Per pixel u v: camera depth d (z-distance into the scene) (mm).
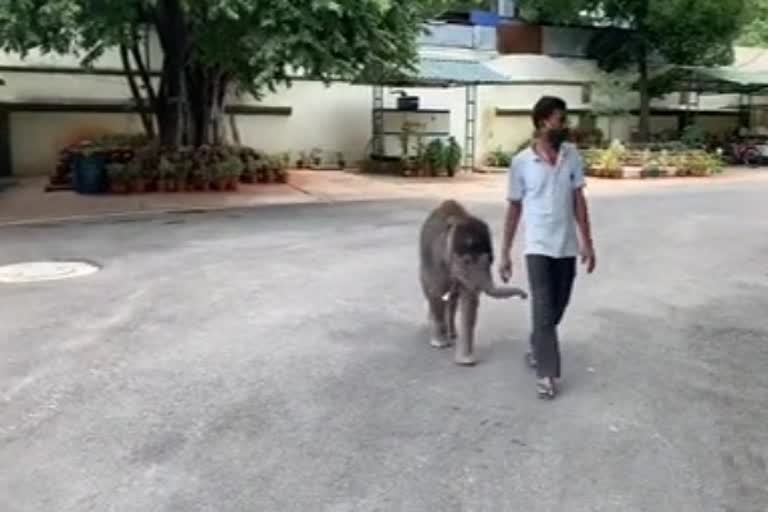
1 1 11562
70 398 4777
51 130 18484
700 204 14875
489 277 5094
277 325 6312
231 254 9391
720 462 4016
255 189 16609
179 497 3629
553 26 24859
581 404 4734
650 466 3967
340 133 21734
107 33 12492
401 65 15055
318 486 3734
